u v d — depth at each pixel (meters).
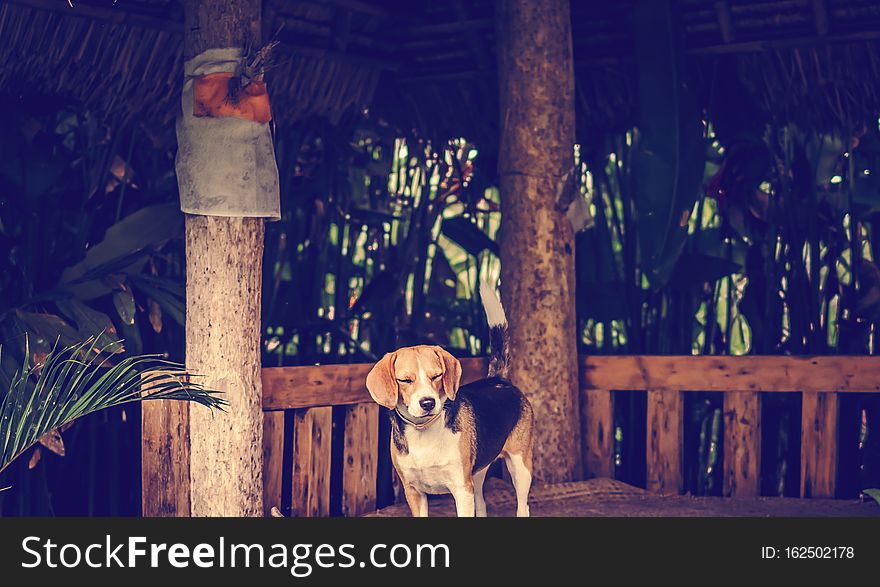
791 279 6.11
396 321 6.57
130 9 4.97
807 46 5.66
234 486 4.41
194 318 4.45
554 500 5.40
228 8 4.42
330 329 5.90
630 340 6.26
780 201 6.09
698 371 5.71
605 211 6.50
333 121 6.09
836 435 5.62
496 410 4.33
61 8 4.78
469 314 6.93
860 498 5.59
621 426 6.34
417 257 6.65
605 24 6.00
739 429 5.70
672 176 5.59
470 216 6.72
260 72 4.41
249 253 4.47
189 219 4.49
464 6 5.98
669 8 5.62
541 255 5.61
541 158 5.62
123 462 5.38
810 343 6.04
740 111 6.05
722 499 5.62
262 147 4.44
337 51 5.87
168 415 4.49
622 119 6.18
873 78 5.65
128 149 5.53
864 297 5.87
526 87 5.62
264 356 6.02
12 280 5.10
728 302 6.38
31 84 5.01
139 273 5.01
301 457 4.97
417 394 3.78
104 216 5.42
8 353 4.46
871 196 5.95
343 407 5.88
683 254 6.07
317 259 6.24
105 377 3.55
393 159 6.81
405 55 6.39
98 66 5.07
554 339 5.62
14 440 3.42
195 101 4.38
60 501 5.23
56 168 5.02
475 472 4.14
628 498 5.57
